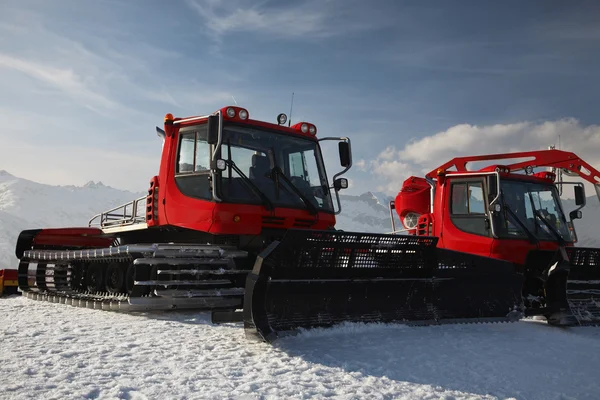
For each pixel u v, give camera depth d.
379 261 5.67
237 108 7.12
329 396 3.40
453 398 3.49
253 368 4.00
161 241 8.13
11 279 10.33
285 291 5.05
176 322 6.17
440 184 9.35
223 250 6.78
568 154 10.78
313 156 7.77
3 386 3.42
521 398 3.56
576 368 4.42
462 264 6.27
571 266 7.35
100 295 8.16
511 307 6.58
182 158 7.21
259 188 7.05
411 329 5.66
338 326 5.34
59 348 4.62
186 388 3.46
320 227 7.45
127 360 4.20
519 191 9.06
